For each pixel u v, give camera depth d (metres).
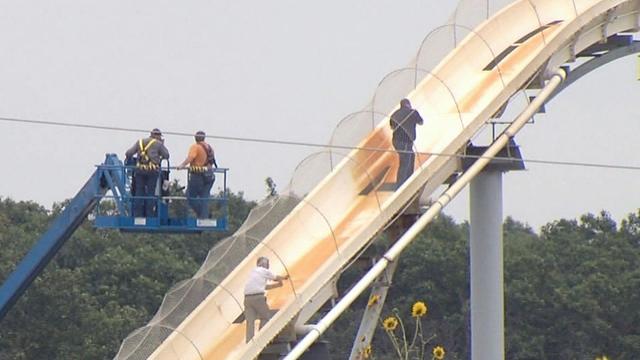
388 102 146.62
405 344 128.75
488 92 147.12
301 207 139.62
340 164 141.38
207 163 155.75
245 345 131.62
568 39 151.12
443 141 143.62
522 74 147.88
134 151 156.25
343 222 138.12
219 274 137.62
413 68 149.50
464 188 142.25
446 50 152.12
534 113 147.38
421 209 142.00
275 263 137.00
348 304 133.62
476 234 154.25
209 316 135.50
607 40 159.50
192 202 155.38
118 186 156.38
